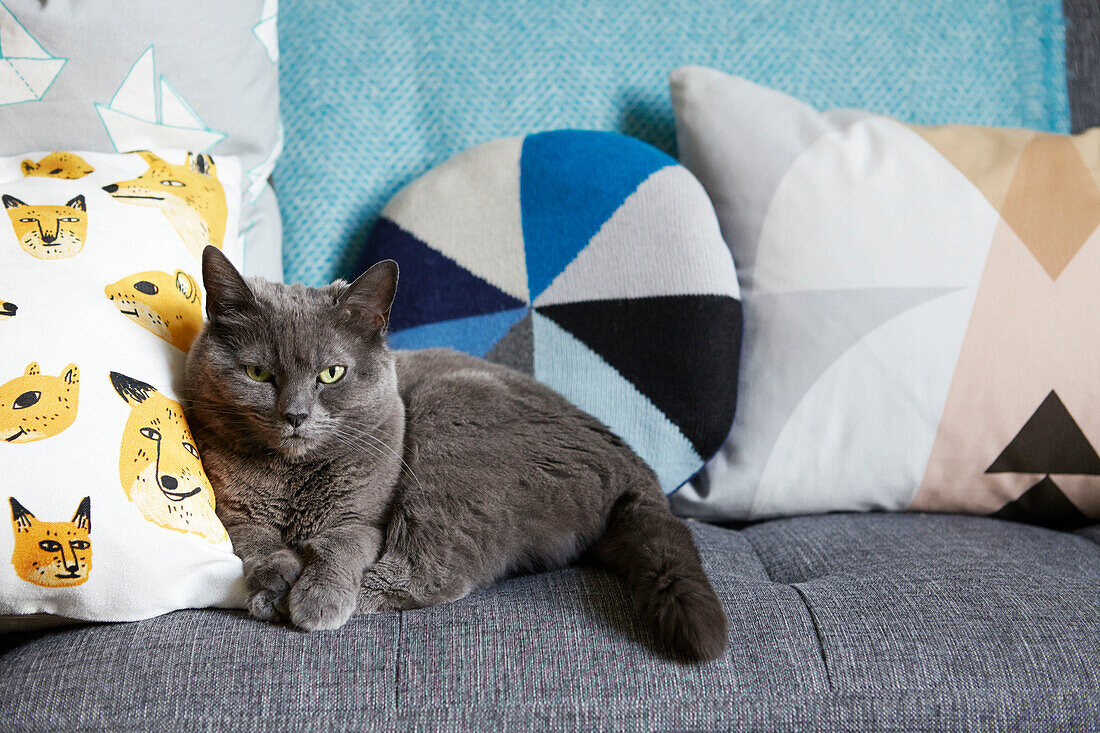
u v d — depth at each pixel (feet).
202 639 2.60
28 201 2.95
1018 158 4.10
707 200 4.29
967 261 3.92
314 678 2.51
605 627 2.76
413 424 3.39
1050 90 5.08
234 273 2.94
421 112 4.88
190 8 3.88
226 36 4.00
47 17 3.56
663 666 2.60
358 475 3.14
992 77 5.10
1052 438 3.83
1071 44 5.04
